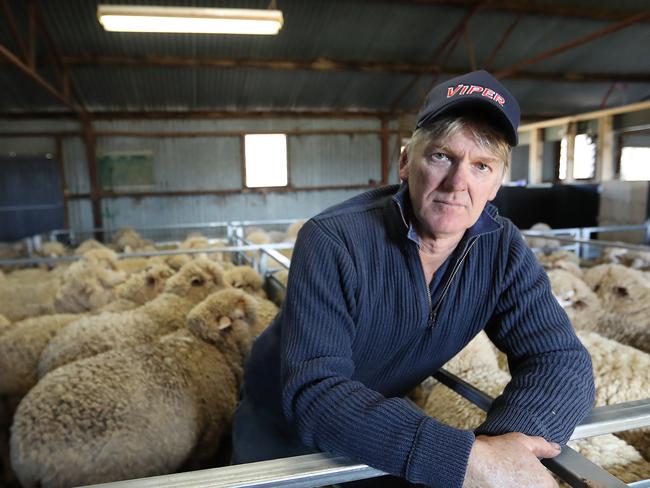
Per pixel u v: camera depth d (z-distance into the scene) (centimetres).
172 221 1112
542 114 1202
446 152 88
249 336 225
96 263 355
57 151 1037
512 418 83
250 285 330
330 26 816
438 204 91
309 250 96
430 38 864
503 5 759
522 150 1249
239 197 1138
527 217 824
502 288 105
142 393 172
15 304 376
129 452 161
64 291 335
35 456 155
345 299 96
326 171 1173
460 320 107
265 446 131
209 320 213
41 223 1002
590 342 207
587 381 92
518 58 935
